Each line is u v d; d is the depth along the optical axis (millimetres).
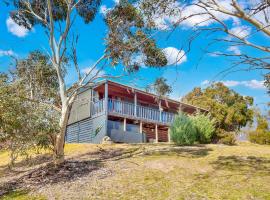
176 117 21734
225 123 34500
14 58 17156
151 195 9836
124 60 14539
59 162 13602
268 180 10719
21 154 13383
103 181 11516
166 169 12734
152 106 30594
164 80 15664
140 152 16609
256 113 31250
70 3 14492
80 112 26438
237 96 38812
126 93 27469
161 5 10867
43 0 15875
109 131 23578
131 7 14195
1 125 12258
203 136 21797
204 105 34844
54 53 14586
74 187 11031
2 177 13734
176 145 19562
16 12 16109
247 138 32562
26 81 16656
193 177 11555
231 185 10391
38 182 12117
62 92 14195
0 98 12367
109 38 14352
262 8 6691
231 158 14469
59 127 13328
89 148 18688
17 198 10461
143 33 14078
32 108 13195
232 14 6910
